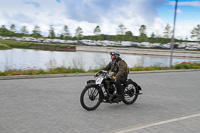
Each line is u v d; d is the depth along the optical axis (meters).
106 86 5.72
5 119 4.74
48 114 5.20
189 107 6.29
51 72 12.30
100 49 64.50
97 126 4.49
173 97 7.58
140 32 83.88
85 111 5.55
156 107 6.19
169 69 17.83
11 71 11.69
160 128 4.46
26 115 5.07
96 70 14.42
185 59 44.94
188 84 10.51
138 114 5.45
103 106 6.11
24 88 8.13
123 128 4.40
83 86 8.94
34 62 28.91
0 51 50.66
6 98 6.59
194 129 4.46
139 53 57.75
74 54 50.72
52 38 104.25
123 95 6.03
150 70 16.20
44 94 7.29
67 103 6.27
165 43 77.31
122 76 5.91
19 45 79.00
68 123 4.62
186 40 77.75
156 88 9.17
